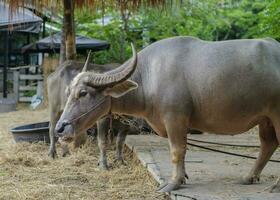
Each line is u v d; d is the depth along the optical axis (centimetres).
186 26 1894
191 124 577
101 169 759
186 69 557
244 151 838
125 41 1814
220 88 541
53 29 1989
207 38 2158
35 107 1684
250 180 593
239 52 546
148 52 586
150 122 586
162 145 873
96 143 914
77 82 550
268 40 572
